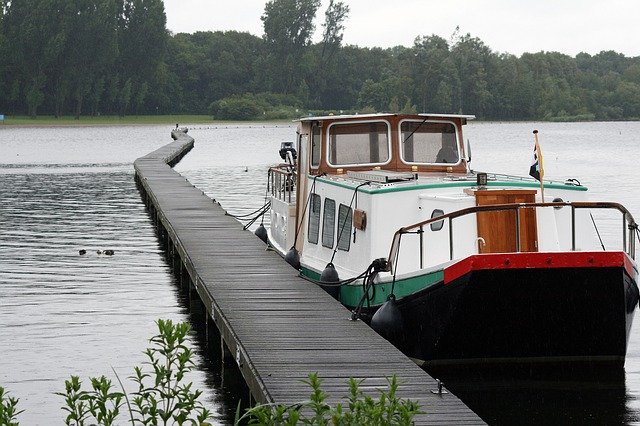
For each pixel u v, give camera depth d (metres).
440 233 17.28
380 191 17.72
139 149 100.44
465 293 15.57
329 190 20.41
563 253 15.36
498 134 145.00
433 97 162.50
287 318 17.22
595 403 15.75
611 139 126.81
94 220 39.75
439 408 12.16
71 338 19.98
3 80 177.75
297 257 23.06
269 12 193.38
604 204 16.38
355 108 177.50
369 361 14.37
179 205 36.94
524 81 181.75
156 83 194.88
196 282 21.97
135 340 19.84
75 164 75.00
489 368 16.92
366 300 18.16
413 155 20.81
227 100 195.50
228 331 16.62
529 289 15.57
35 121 174.00
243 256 24.45
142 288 25.39
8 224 38.31
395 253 16.97
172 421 14.57
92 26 176.88
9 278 26.64
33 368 17.77
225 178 60.41
